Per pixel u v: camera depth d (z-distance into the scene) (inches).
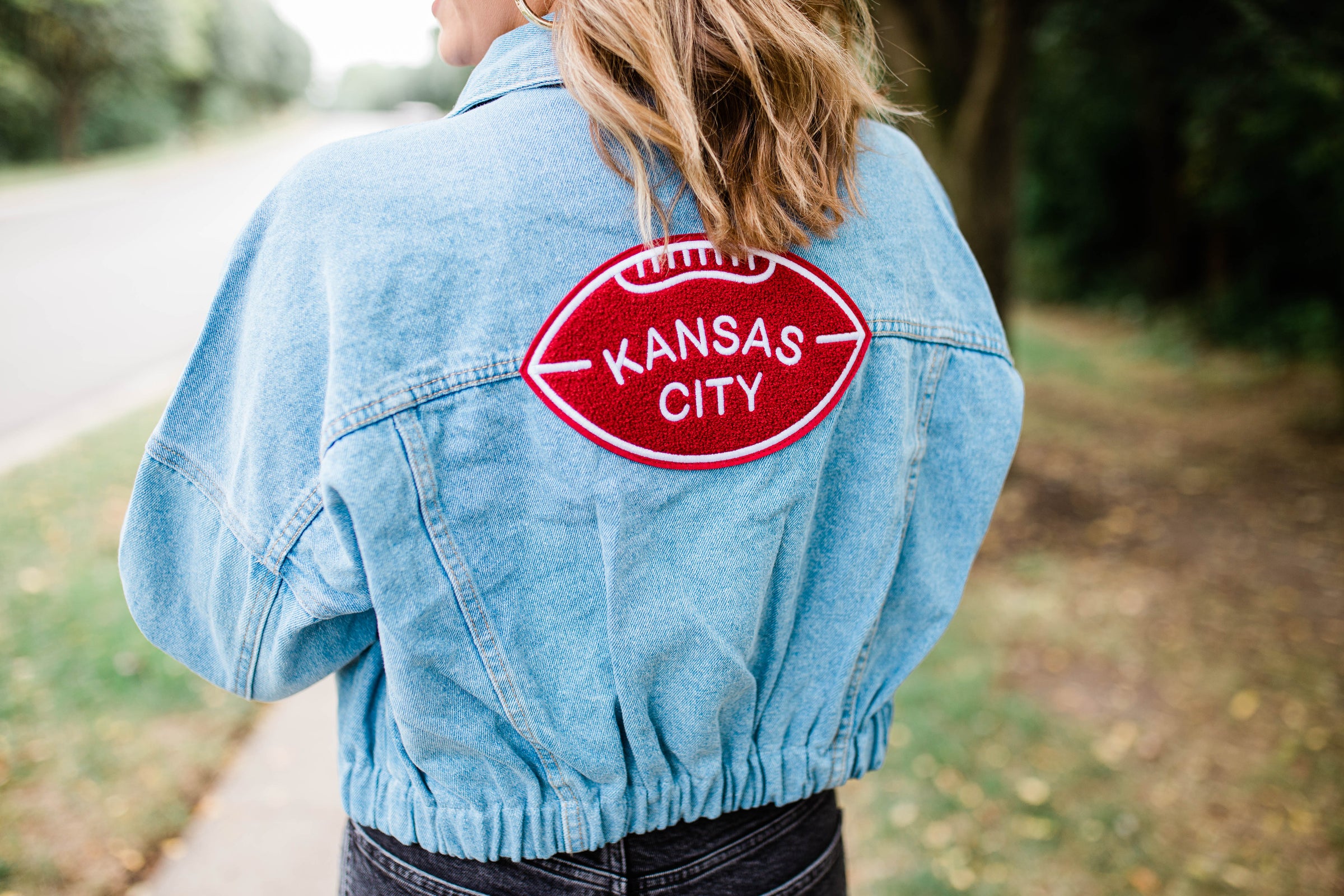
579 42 23.8
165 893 82.7
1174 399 324.8
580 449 24.3
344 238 23.2
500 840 28.1
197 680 115.3
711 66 24.1
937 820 103.1
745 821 31.5
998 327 32.2
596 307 24.2
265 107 2012.8
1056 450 258.7
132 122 1259.8
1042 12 207.8
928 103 206.2
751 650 28.4
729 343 25.3
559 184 24.4
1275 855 100.0
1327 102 215.5
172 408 26.2
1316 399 298.7
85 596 132.0
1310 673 137.9
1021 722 122.0
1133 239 539.8
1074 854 98.7
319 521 24.4
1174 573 175.0
